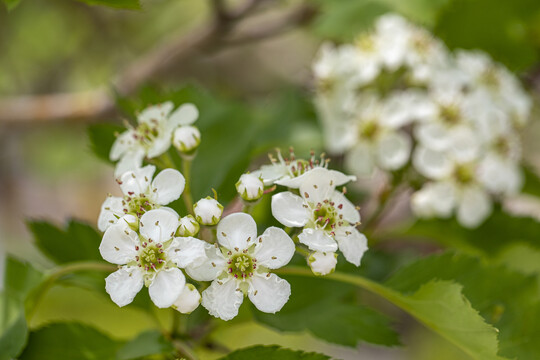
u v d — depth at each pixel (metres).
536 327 0.25
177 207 0.25
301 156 0.29
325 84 0.30
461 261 0.25
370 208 0.29
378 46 0.30
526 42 0.31
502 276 0.25
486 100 0.29
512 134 0.30
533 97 0.34
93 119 0.37
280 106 0.30
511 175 0.30
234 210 0.26
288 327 0.25
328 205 0.23
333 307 0.25
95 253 0.25
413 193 0.30
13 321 0.24
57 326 0.24
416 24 0.31
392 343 0.25
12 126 0.38
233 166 0.26
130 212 0.23
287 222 0.23
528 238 0.29
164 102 0.27
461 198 0.30
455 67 0.30
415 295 0.23
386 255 0.29
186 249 0.22
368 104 0.30
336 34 0.31
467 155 0.29
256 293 0.22
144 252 0.22
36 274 0.25
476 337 0.23
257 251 0.23
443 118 0.29
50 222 0.25
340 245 0.23
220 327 0.25
